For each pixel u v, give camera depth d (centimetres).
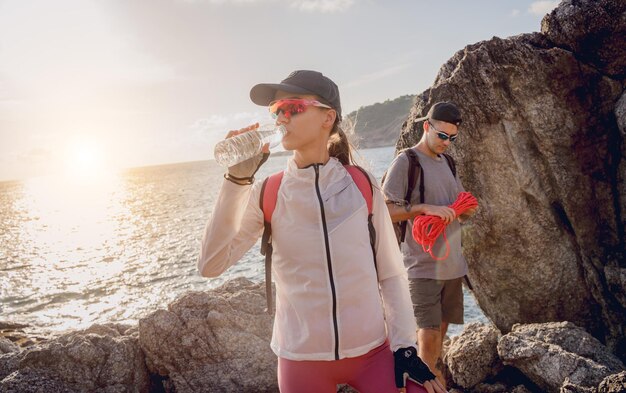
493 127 479
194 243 3203
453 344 482
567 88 476
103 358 446
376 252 205
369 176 203
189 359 466
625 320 468
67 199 11731
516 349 423
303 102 187
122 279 2369
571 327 439
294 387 195
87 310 1925
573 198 480
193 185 11394
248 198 180
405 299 207
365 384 197
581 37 471
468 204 345
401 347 197
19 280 2570
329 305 187
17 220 6906
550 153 478
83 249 3538
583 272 485
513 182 479
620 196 475
